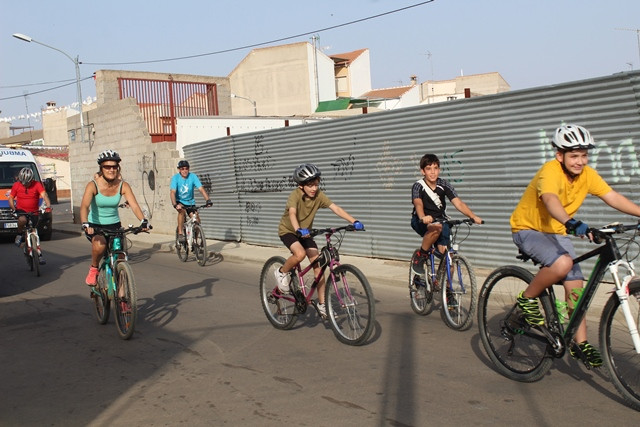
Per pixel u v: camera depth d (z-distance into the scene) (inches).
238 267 484.4
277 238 565.3
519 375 196.7
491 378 201.9
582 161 176.7
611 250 169.8
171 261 534.3
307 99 1907.0
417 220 282.2
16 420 185.2
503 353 204.8
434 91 2116.1
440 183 273.7
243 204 606.5
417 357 227.8
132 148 815.7
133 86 856.9
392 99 1915.6
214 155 645.9
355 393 193.9
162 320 308.7
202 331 282.8
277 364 227.9
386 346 243.9
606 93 308.5
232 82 1993.1
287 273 269.1
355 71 2122.3
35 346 270.1
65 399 201.9
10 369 237.8
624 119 303.3
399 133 425.4
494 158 365.4
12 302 374.0
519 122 350.0
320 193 261.1
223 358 239.0
